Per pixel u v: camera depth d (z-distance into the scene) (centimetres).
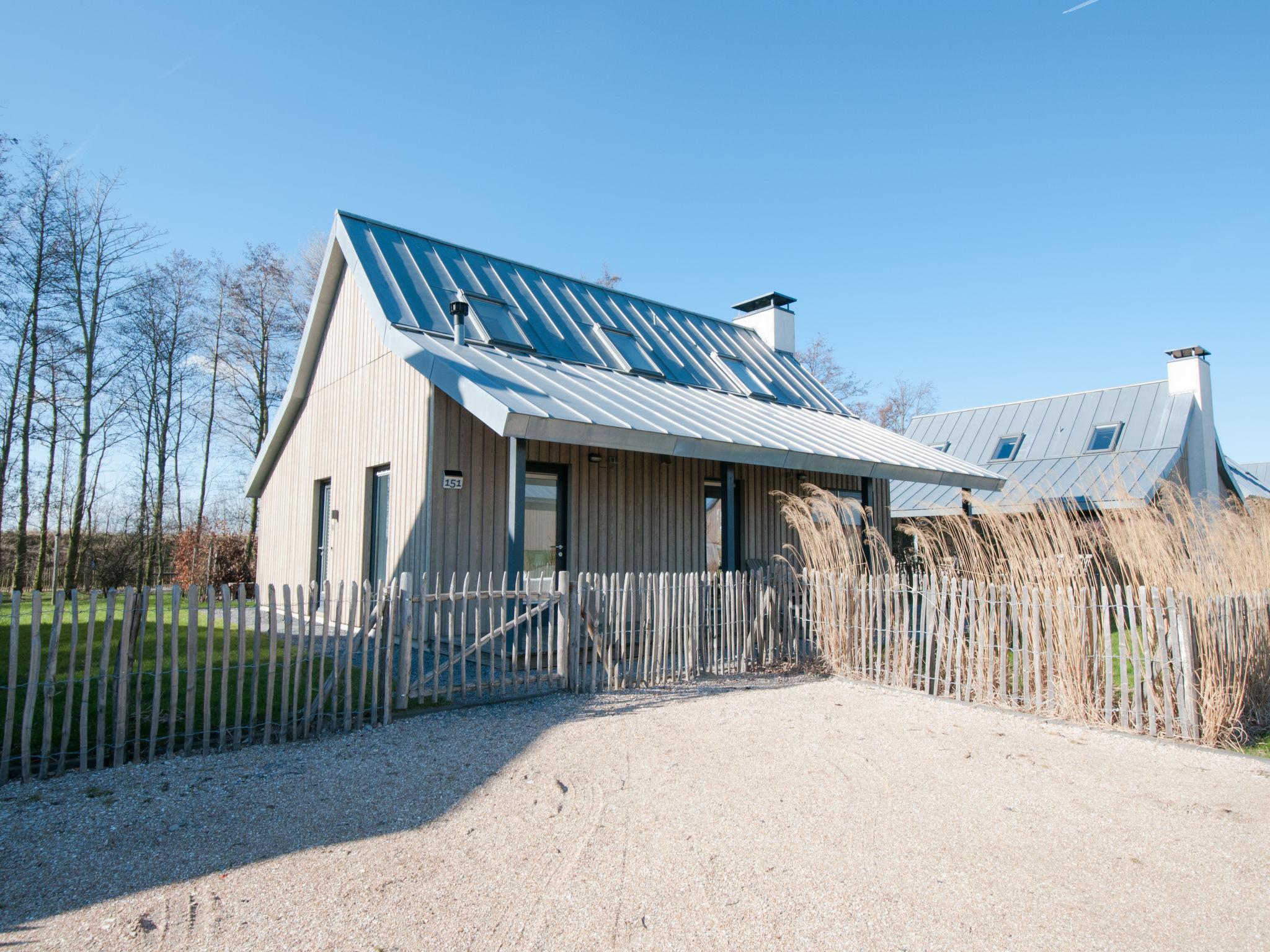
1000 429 2188
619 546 1093
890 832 397
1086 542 707
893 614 812
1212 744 581
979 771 507
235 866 342
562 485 1051
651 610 810
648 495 1139
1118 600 636
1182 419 1888
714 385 1386
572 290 1418
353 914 301
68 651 818
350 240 1138
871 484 1520
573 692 727
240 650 524
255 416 2609
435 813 411
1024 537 733
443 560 919
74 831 378
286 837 375
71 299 2078
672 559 1157
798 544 1366
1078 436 2030
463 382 827
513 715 633
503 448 996
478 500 962
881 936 292
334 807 416
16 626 450
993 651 715
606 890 326
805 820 411
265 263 2556
